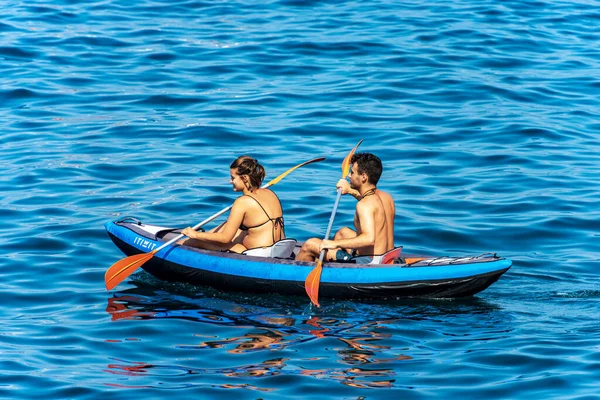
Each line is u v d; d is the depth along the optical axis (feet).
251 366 77.15
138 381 74.28
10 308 91.91
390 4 232.94
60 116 161.68
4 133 153.17
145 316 90.12
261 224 98.94
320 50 197.47
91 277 101.60
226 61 191.42
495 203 125.29
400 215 120.88
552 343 81.25
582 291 96.48
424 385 73.15
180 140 150.61
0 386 73.31
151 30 213.25
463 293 93.97
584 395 70.59
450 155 144.36
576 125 158.51
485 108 165.27
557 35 211.61
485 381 73.67
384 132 153.48
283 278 95.76
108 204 124.16
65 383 73.82
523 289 97.19
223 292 98.58
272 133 153.17
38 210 121.49
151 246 103.76
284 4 233.55
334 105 166.40
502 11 227.40
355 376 74.95
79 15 225.35
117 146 147.64
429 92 173.37
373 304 93.86
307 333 85.20
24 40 204.03
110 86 177.58
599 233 115.14
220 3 235.40
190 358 79.15
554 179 134.10
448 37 206.18
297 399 70.79
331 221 97.91
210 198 126.52
